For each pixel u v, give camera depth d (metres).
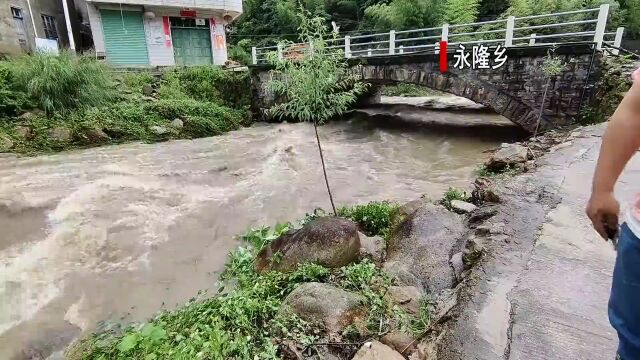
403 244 3.58
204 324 2.52
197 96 12.87
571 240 2.89
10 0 11.95
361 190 6.66
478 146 9.71
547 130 8.27
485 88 9.48
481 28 15.88
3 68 9.20
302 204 6.00
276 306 2.70
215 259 4.29
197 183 6.87
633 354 0.98
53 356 2.82
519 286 2.36
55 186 6.32
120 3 13.49
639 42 15.71
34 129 8.65
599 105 7.51
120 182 6.64
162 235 4.88
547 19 12.69
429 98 19.72
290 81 4.43
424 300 2.70
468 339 1.99
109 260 4.27
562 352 1.82
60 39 14.80
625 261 0.96
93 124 9.23
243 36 26.30
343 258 3.37
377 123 13.52
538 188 4.00
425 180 7.18
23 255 4.33
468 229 3.64
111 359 2.38
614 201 0.97
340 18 24.45
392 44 11.34
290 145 9.87
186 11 14.86
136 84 11.84
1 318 3.26
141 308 3.40
